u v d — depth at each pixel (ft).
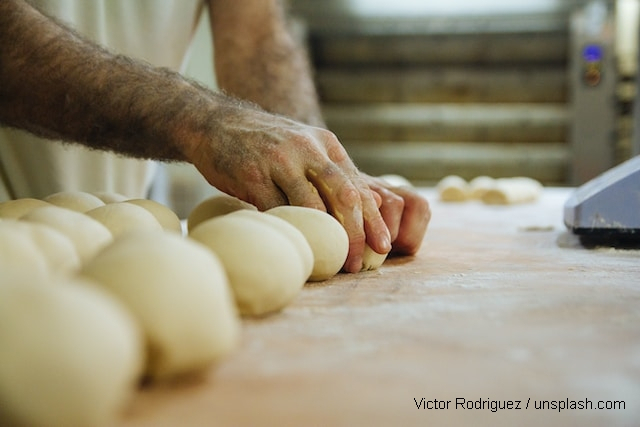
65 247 1.85
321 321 1.99
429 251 3.50
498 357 1.65
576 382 1.49
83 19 4.66
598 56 10.22
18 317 1.10
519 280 2.60
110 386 1.13
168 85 3.03
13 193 4.72
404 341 1.78
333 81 11.76
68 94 3.05
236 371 1.55
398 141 11.79
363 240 2.77
